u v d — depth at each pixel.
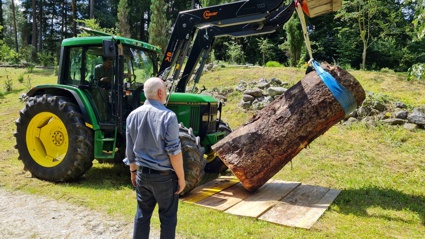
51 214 3.69
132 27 35.50
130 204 3.99
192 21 5.23
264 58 22.30
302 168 5.66
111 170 5.73
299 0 4.16
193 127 5.20
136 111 2.60
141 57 5.36
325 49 22.12
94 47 5.04
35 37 33.59
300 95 4.36
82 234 3.22
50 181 4.91
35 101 5.07
